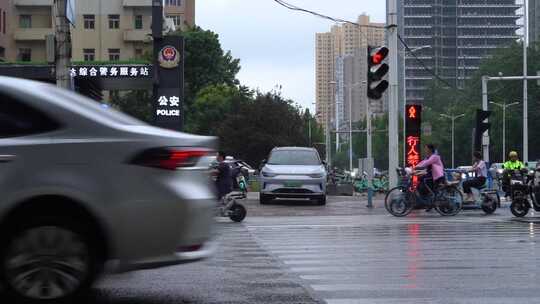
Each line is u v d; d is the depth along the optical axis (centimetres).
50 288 570
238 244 1151
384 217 1786
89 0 6744
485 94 3309
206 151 621
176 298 665
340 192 3180
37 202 568
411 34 6562
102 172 571
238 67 7106
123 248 571
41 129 577
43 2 6388
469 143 9606
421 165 1819
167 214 577
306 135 6644
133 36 6706
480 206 1925
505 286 732
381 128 11281
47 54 1712
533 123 8588
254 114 5925
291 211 1988
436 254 998
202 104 6300
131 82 3092
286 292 698
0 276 575
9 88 584
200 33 6706
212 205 616
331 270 847
